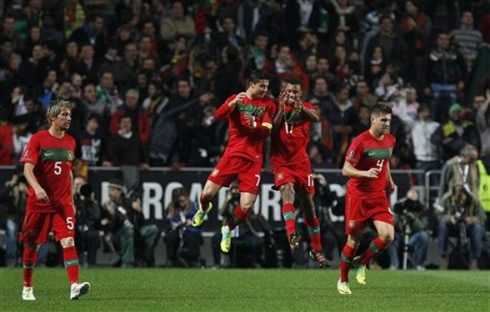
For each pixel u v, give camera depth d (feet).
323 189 167.02
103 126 179.22
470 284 128.57
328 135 183.42
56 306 100.48
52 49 200.03
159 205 173.78
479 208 170.81
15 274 141.18
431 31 216.54
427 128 184.75
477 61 206.39
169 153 181.98
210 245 173.47
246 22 210.18
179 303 103.60
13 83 191.31
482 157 175.42
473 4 223.92
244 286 125.29
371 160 111.34
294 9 209.97
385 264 170.30
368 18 215.10
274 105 122.62
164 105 186.29
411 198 167.94
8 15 201.26
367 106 187.73
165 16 209.36
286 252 169.89
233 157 122.52
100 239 166.09
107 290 118.93
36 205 106.11
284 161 123.03
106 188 173.17
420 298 109.19
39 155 105.91
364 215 112.68
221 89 192.24
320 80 187.73
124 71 194.49
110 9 215.51
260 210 173.78
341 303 103.40
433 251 174.29
